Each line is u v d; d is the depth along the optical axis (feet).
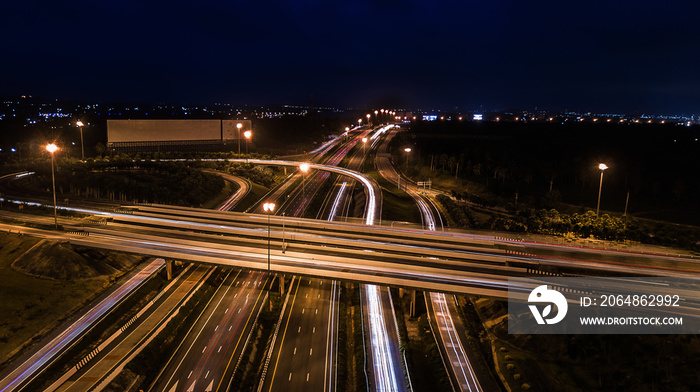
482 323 267.39
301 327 250.37
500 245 322.14
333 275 259.60
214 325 248.11
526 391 206.59
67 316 243.81
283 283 283.79
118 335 230.07
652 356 215.31
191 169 517.96
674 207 474.49
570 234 358.43
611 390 206.49
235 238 312.91
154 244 297.53
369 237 335.88
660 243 342.03
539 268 275.80
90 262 293.23
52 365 204.13
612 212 462.60
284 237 316.81
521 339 241.96
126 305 258.16
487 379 212.43
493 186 561.02
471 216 435.53
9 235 315.17
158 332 235.40
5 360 205.57
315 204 479.00
